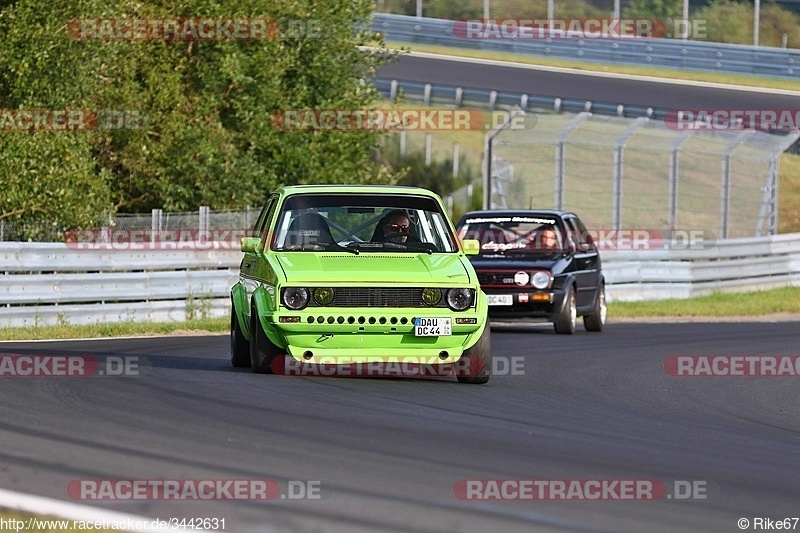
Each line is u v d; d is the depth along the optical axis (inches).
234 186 3548.2
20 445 957.2
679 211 5383.9
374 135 3890.3
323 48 3828.7
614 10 6776.6
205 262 2662.4
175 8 3523.6
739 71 6397.6
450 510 797.2
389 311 1403.8
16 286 2258.9
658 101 5654.5
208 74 3599.9
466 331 1425.9
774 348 2209.6
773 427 1275.8
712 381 1695.4
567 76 6328.7
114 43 3161.9
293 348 1408.7
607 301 3395.7
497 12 7258.9
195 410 1165.7
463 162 6240.2
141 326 2309.3
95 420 1088.8
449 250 1536.7
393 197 1582.2
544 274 2369.6
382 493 837.2
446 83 5989.2
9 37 2920.8
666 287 3587.6
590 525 775.7
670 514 815.1
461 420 1182.9
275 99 3673.7
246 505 790.5
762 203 4429.1
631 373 1744.6
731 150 4178.2
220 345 1971.0
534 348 2068.2
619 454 1036.5
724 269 3806.6
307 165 3673.7
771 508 846.5
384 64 4055.1
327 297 1401.3
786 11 7308.1
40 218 2864.2
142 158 3425.2
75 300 2365.9
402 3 7342.5
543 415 1258.6
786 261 4114.2
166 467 895.1
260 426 1085.8
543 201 5531.5
